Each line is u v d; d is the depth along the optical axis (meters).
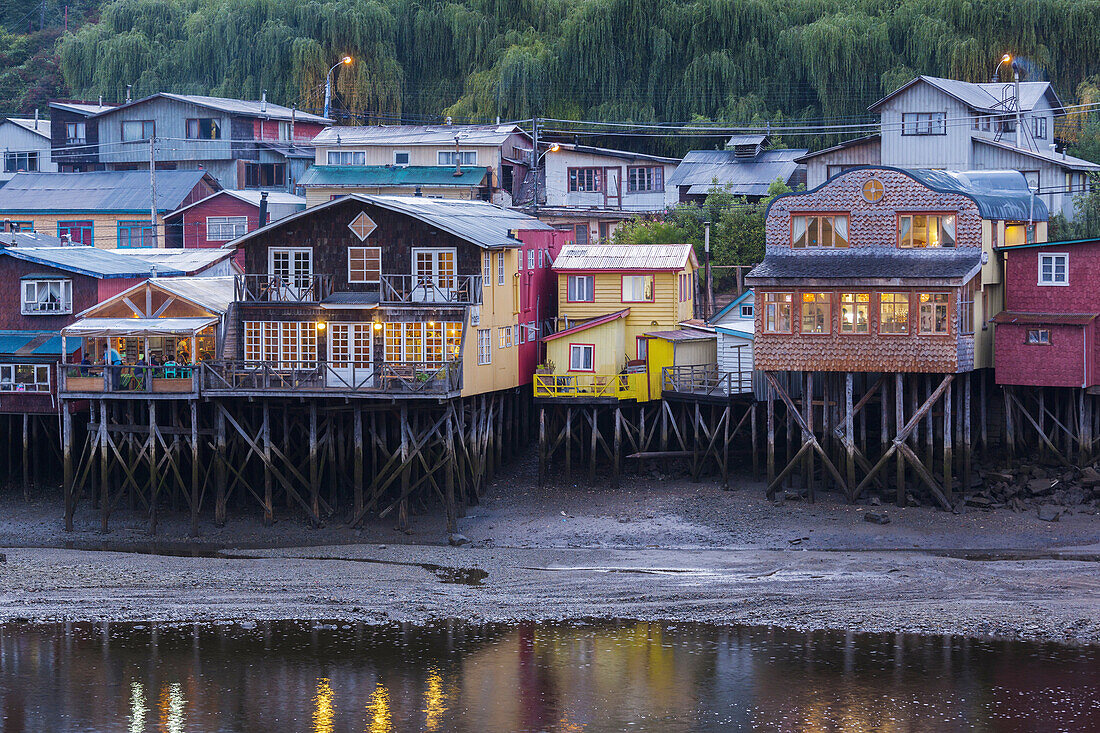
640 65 136.62
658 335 93.19
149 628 63.25
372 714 52.09
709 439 91.81
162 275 99.56
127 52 165.00
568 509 86.81
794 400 87.88
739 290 100.88
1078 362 83.25
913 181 83.44
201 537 83.88
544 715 51.81
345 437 89.94
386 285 86.31
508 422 95.31
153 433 85.50
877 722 50.72
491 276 88.94
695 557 76.56
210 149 151.25
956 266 81.44
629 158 130.00
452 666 57.56
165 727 50.94
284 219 87.69
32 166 167.00
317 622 64.06
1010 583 69.06
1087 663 56.75
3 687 55.25
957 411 84.44
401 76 151.25
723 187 122.00
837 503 84.75
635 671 56.66
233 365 84.44
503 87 139.75
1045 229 94.38
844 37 126.25
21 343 90.50
